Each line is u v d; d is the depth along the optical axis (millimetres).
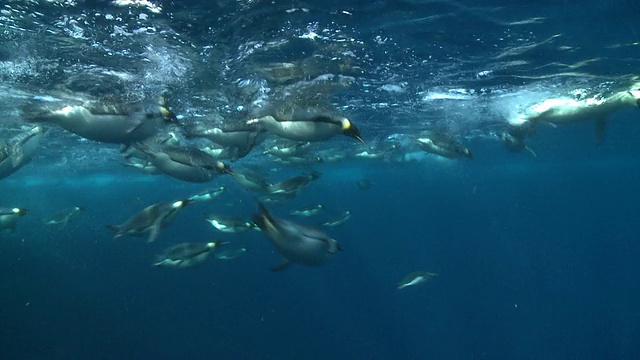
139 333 17656
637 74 7820
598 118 8992
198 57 6309
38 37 5625
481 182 35375
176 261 6594
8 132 9820
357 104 9828
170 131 7090
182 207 5637
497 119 11648
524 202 57750
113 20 5309
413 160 21391
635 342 19922
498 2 5492
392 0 5344
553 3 5551
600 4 5578
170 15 5270
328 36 6004
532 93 8992
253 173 7027
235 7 5215
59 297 18625
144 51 6094
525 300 28828
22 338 15711
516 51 6828
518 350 20578
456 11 5633
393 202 59281
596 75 7906
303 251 4590
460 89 8836
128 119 4992
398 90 8836
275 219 4523
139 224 5465
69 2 4961
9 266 20906
